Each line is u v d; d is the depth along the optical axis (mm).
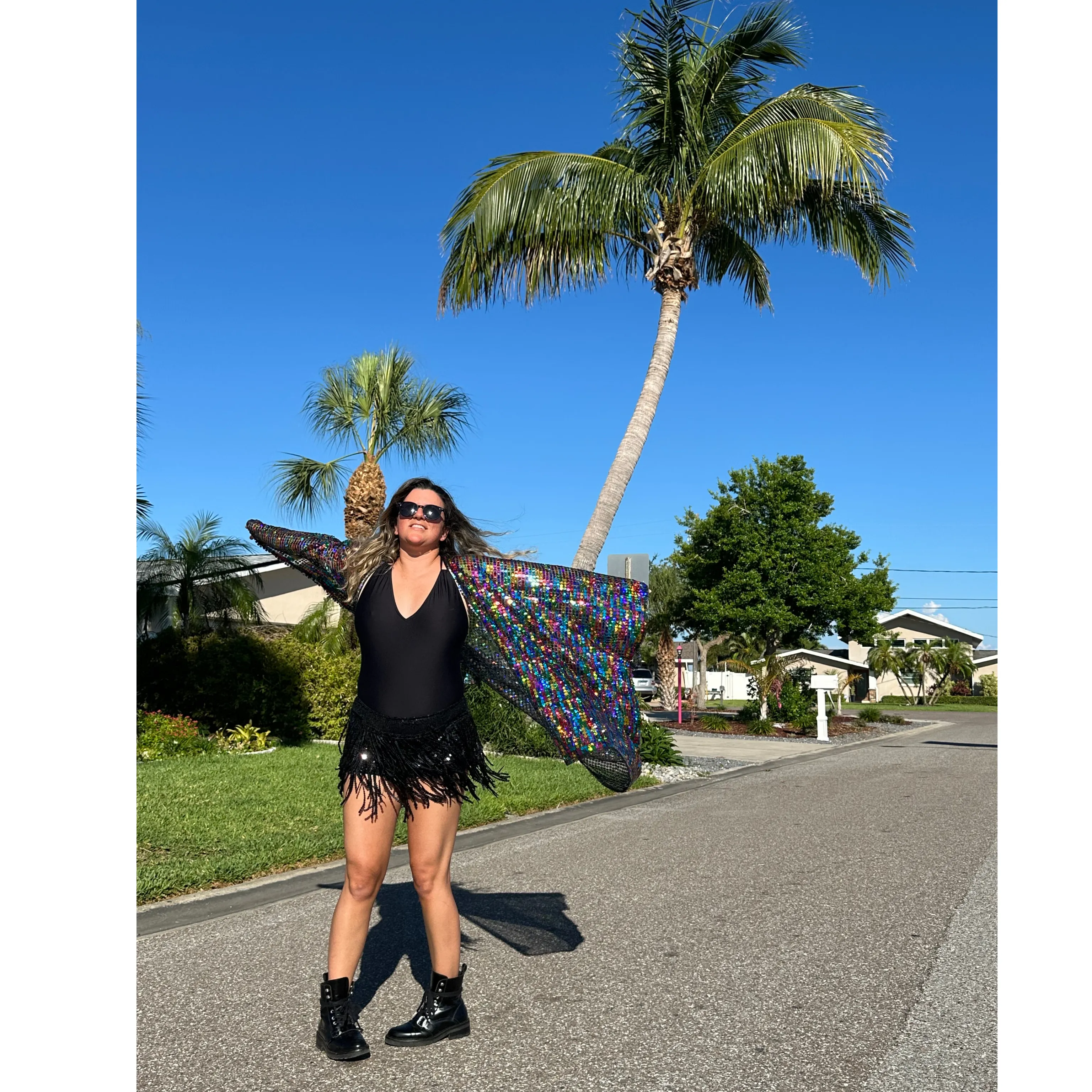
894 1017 3668
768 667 24828
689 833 7953
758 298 17656
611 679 3736
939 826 8383
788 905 5434
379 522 3521
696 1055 3305
